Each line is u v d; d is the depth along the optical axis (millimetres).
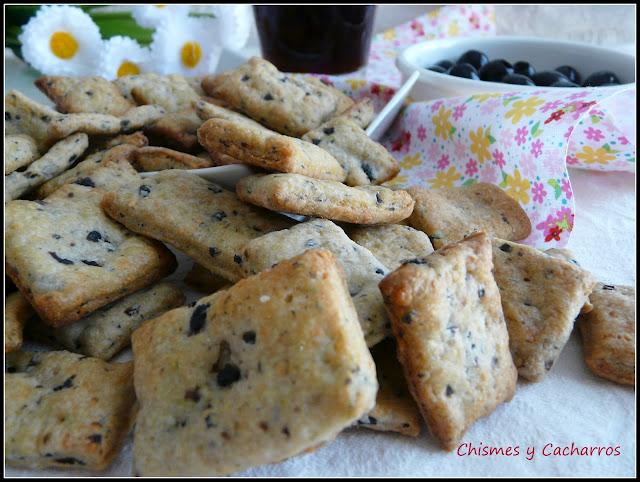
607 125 248
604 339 163
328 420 115
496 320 155
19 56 367
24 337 171
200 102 224
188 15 359
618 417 152
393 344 158
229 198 195
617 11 481
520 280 177
